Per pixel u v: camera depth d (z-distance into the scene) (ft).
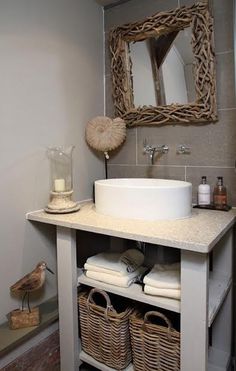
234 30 4.41
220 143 4.96
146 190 4.16
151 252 5.32
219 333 4.99
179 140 5.34
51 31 4.93
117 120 5.65
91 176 5.96
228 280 4.66
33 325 4.40
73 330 4.59
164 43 5.24
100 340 4.37
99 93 6.02
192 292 3.41
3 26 4.20
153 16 5.22
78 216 4.51
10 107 4.35
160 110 5.35
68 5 5.23
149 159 5.69
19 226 4.60
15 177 4.49
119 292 4.16
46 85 4.89
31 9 4.59
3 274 4.41
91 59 5.79
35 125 4.74
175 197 4.17
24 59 4.51
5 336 4.15
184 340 3.54
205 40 4.77
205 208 4.87
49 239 5.14
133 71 5.64
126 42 5.65
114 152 6.13
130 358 4.32
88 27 5.67
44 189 4.97
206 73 4.83
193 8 4.81
